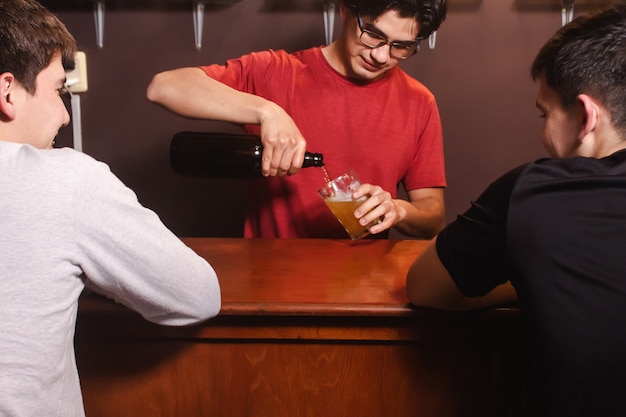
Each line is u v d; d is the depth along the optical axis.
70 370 0.96
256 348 1.19
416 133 1.96
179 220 2.97
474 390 1.21
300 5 2.78
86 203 0.90
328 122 1.93
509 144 2.90
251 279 1.30
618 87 0.91
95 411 1.23
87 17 2.78
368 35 1.69
